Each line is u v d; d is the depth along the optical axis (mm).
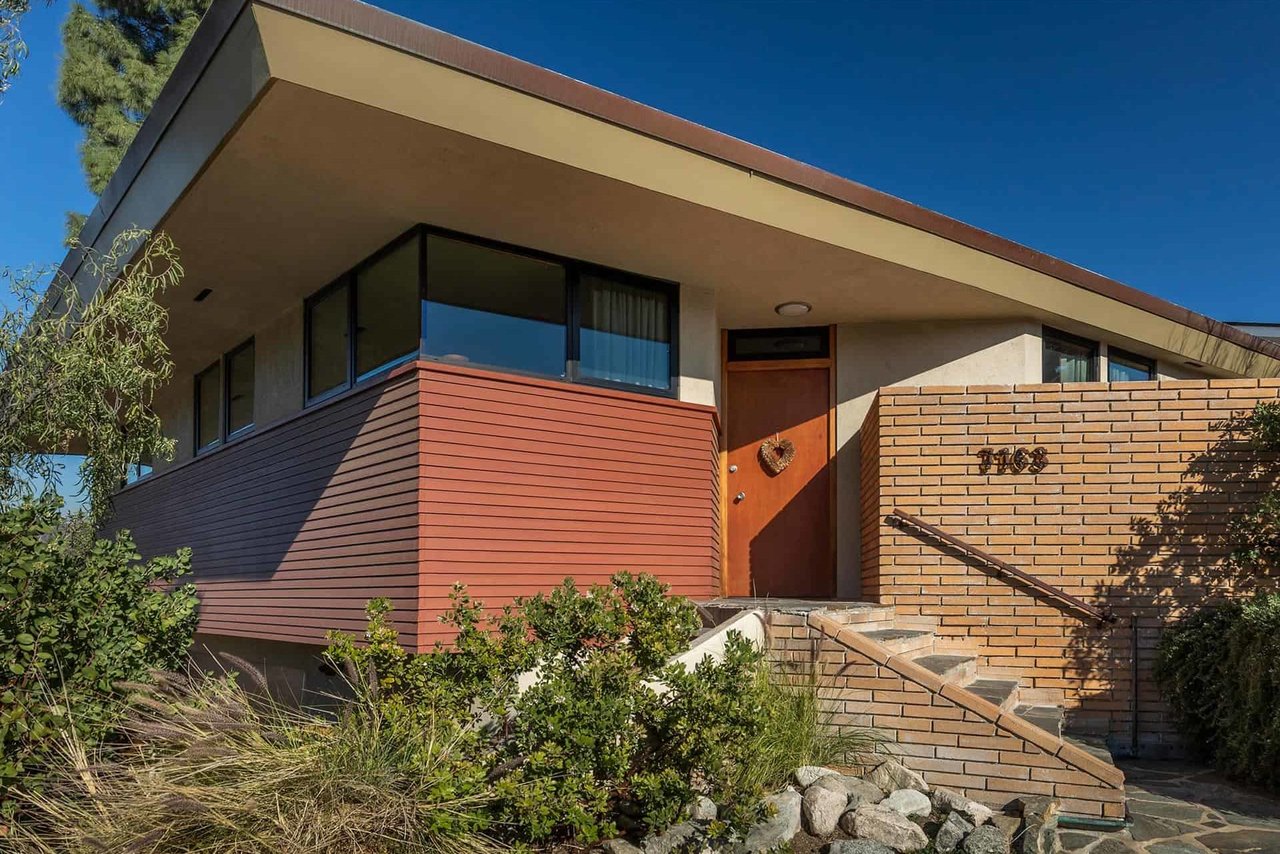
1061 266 7867
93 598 4434
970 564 7113
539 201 5809
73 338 6000
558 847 4211
